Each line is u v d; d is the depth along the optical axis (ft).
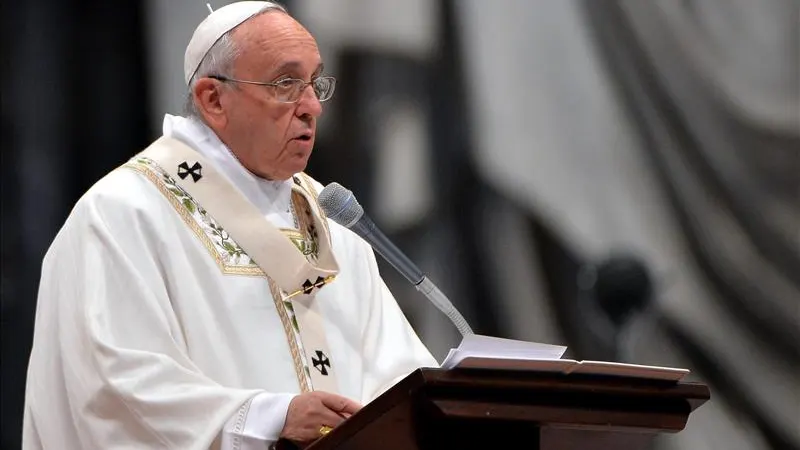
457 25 66.28
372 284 40.73
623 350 66.90
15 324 56.65
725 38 69.36
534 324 66.08
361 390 37.76
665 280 67.77
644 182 68.08
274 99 37.27
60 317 34.68
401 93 65.16
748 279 68.59
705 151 68.85
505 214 66.18
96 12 58.65
